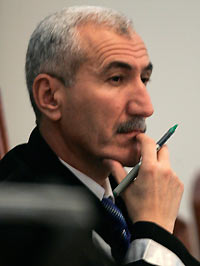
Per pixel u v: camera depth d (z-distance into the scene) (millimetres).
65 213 632
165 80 7977
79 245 640
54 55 2615
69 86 2607
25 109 7031
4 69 7059
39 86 2680
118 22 2641
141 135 2660
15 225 619
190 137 8094
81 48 2570
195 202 6316
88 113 2600
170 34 7980
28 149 2727
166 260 2314
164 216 2570
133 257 2342
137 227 2445
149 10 7906
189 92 8070
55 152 2719
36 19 7215
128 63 2570
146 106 2605
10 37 7121
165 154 2732
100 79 2576
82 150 2672
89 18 2625
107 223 2523
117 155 2625
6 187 717
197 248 6090
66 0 7359
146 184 2600
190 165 8109
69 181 2594
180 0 8016
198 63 8102
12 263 650
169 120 7980
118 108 2580
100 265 868
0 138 5477
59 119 2672
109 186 2869
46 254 627
